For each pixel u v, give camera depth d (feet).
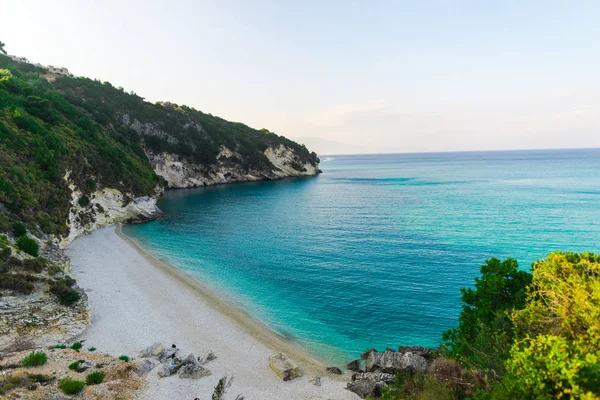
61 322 81.05
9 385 48.49
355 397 63.62
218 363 74.13
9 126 151.43
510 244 159.63
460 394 49.73
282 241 180.65
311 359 79.51
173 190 410.93
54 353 66.59
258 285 122.01
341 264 141.69
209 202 319.06
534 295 50.31
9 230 106.22
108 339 79.61
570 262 50.80
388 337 88.43
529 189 345.31
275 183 489.67
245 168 514.27
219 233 199.52
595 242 157.38
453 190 364.17
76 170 183.11
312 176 619.67
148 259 147.54
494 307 60.29
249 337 87.35
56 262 113.60
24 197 126.72
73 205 173.68
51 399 49.08
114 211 216.33
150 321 91.04
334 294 113.29
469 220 214.07
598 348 36.24
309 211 268.41
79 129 223.71
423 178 524.11
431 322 94.53
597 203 252.42
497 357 48.75
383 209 266.57
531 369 33.45
